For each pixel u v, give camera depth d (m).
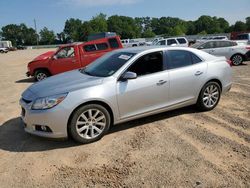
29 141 5.04
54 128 4.53
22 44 140.25
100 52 11.90
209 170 3.88
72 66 11.72
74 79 5.15
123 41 47.03
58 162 4.27
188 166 3.99
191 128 5.32
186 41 23.30
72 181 3.76
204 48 14.62
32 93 4.90
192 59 5.90
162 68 5.45
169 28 129.88
